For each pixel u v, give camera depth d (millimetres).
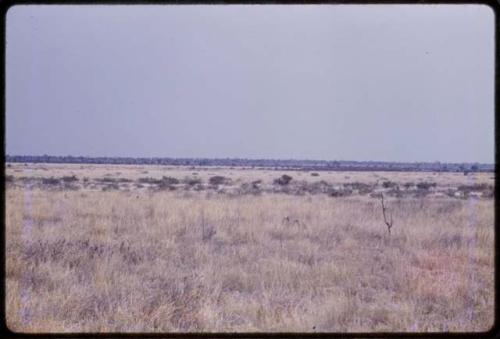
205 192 29125
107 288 7520
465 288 7895
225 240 12414
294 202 21656
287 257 10344
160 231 13219
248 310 6949
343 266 9375
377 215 17016
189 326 6426
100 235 12250
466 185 42656
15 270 8266
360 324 6516
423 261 9984
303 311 6914
